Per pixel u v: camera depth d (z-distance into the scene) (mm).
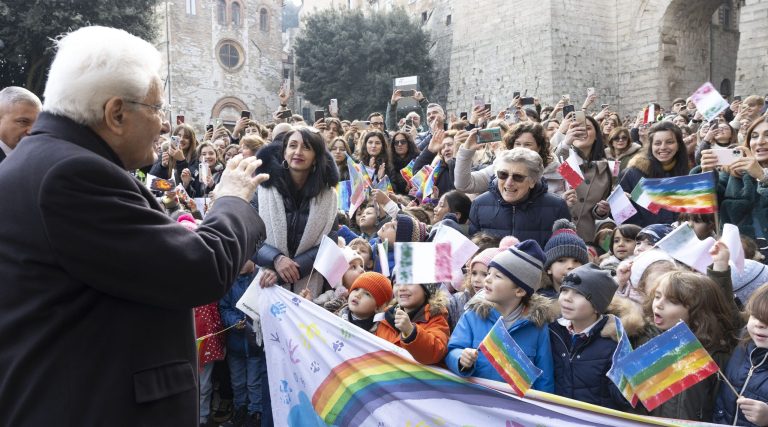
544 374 3242
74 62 1812
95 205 1687
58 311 1718
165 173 8547
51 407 1702
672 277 3238
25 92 4250
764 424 2516
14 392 1708
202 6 38812
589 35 28297
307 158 4242
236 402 5219
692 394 3062
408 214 5258
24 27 24016
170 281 1768
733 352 3053
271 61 42250
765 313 2756
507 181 4680
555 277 3936
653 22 26812
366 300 3988
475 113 9453
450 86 34031
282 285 4328
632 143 7238
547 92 27891
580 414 2855
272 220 4227
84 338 1741
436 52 36812
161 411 1834
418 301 3641
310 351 3742
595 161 5789
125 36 1883
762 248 4336
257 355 5062
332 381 3588
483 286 3730
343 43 35875
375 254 4938
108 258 1690
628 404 3080
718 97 4223
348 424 3480
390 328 3822
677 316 3182
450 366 3238
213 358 5125
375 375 3424
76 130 1827
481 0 31938
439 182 6879
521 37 29438
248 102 40938
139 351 1807
